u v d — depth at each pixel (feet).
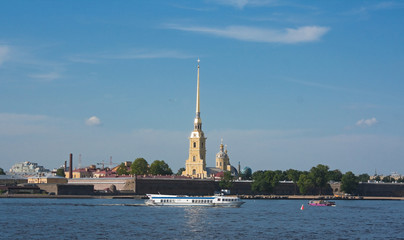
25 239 526.16
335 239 554.46
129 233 570.05
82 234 560.20
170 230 595.88
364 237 571.69
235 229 612.70
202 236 556.92
